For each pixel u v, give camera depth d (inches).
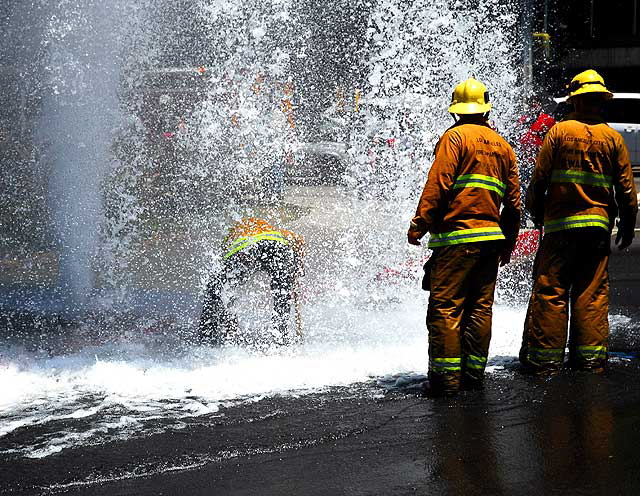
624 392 478.0
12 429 432.5
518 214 508.4
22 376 526.9
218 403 470.3
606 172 518.9
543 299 518.9
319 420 438.3
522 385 496.4
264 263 591.8
